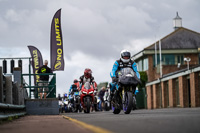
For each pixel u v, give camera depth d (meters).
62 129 6.87
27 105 20.44
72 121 9.91
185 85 43.28
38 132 6.37
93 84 24.31
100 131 5.95
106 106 35.88
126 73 14.62
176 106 47.00
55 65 25.73
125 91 14.86
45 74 21.70
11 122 10.99
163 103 51.41
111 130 6.26
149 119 9.02
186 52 67.75
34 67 30.03
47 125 8.37
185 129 5.86
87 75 24.00
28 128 7.57
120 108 15.52
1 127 8.48
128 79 14.49
